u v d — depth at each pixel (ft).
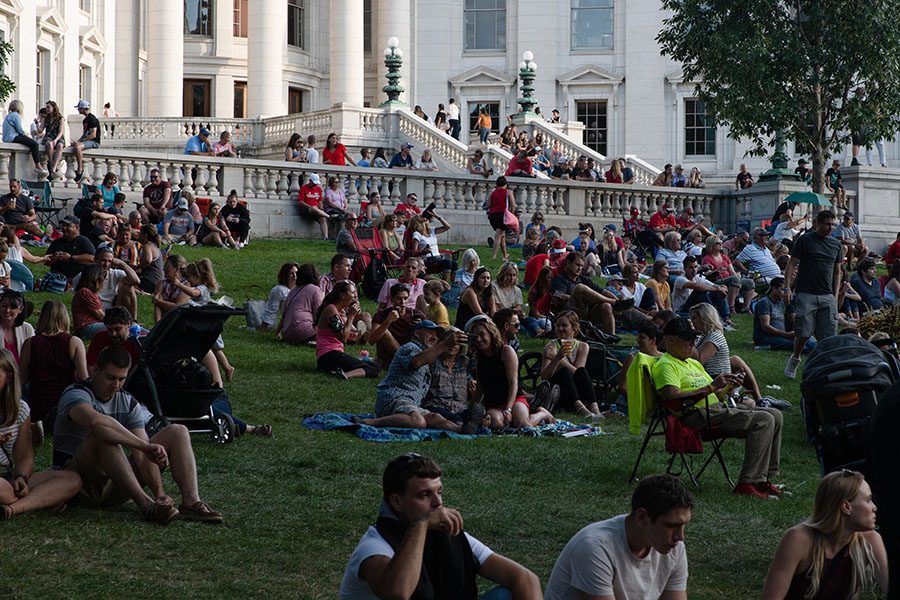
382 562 21.39
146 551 30.37
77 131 163.22
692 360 40.91
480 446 44.42
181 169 110.93
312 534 32.83
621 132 210.79
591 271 96.78
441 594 21.88
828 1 120.78
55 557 29.40
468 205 124.06
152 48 188.75
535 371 53.83
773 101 124.16
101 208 87.86
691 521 36.52
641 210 132.98
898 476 19.58
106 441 32.50
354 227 87.51
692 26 127.65
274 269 86.89
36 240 90.07
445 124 173.58
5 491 31.71
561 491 39.06
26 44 155.63
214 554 30.60
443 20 214.90
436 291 61.98
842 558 25.41
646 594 24.03
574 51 212.23
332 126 163.63
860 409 33.76
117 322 40.45
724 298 81.25
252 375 55.83
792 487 41.60
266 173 113.80
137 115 194.29
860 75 123.44
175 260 62.44
